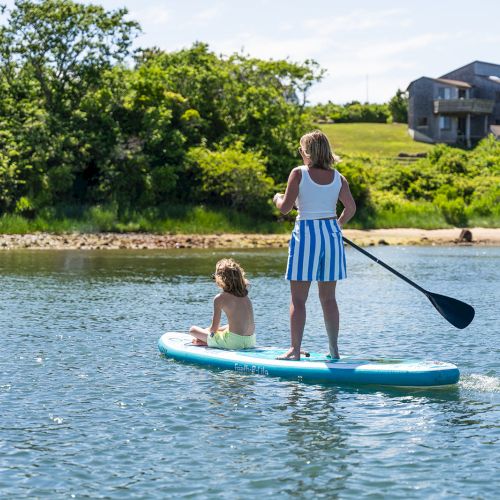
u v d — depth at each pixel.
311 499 4.57
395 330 10.40
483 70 68.25
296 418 6.15
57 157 35.56
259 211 36.69
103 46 38.59
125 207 35.81
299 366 7.45
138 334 10.04
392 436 5.71
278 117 42.66
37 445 5.51
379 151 59.28
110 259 23.05
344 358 7.80
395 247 29.59
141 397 6.77
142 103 39.03
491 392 6.98
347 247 28.89
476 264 21.55
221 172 35.97
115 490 4.71
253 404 6.54
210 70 43.41
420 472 4.99
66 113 38.22
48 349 8.95
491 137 56.16
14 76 38.78
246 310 8.32
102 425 5.98
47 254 24.69
